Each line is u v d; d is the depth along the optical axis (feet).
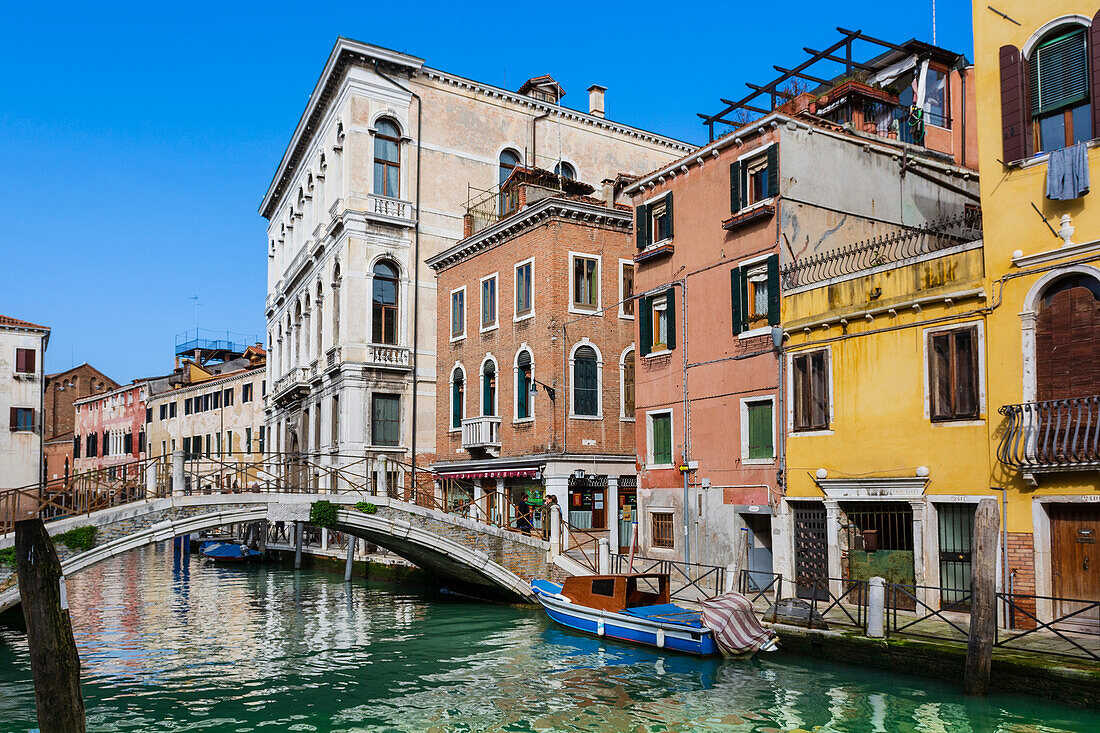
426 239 99.60
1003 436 44.42
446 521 68.39
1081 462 40.52
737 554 59.31
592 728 36.96
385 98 98.07
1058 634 38.45
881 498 50.06
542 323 78.43
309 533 122.72
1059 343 42.70
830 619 48.98
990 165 45.98
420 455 97.09
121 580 105.60
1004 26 45.91
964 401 46.75
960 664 39.47
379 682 46.19
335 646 56.75
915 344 48.93
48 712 27.63
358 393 94.12
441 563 75.61
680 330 65.92
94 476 61.26
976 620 37.40
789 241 57.88
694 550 63.10
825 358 54.13
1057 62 43.93
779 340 56.39
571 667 48.11
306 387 111.24
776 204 57.88
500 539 70.23
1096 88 41.98
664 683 43.65
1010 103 45.21
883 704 37.91
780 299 57.26
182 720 39.78
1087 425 40.01
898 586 44.19
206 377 181.78
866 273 51.75
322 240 102.73
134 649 56.80
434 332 99.66
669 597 57.93
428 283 99.55
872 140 62.85
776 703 39.19
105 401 211.20
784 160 58.18
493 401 86.28
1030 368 43.50
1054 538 42.52
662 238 69.31
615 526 78.89
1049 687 36.11
